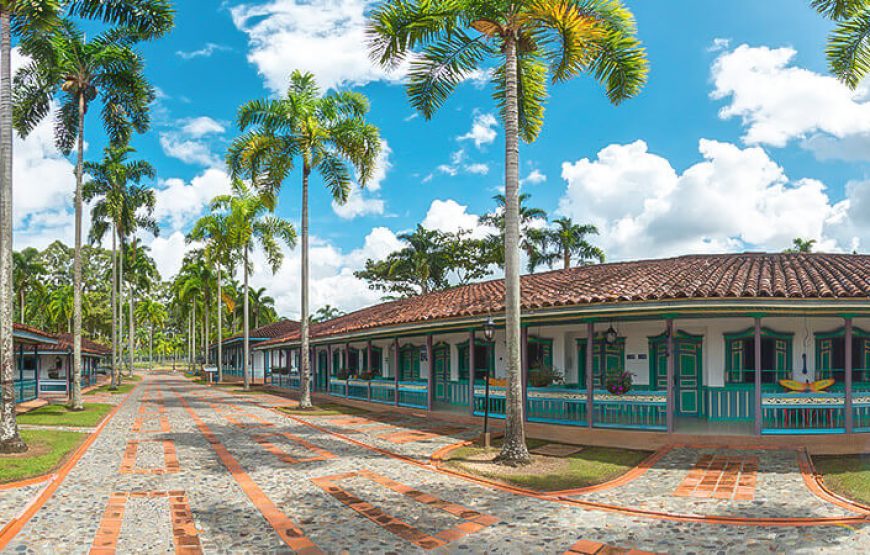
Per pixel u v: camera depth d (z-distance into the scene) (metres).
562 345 16.66
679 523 7.21
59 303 59.44
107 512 7.89
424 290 48.25
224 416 20.23
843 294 10.79
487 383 12.80
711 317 12.05
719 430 12.35
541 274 21.44
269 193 23.77
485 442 12.69
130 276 54.91
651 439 12.24
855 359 13.41
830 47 11.51
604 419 13.38
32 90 21.39
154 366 108.06
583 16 11.42
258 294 64.75
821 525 6.96
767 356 13.81
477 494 8.82
